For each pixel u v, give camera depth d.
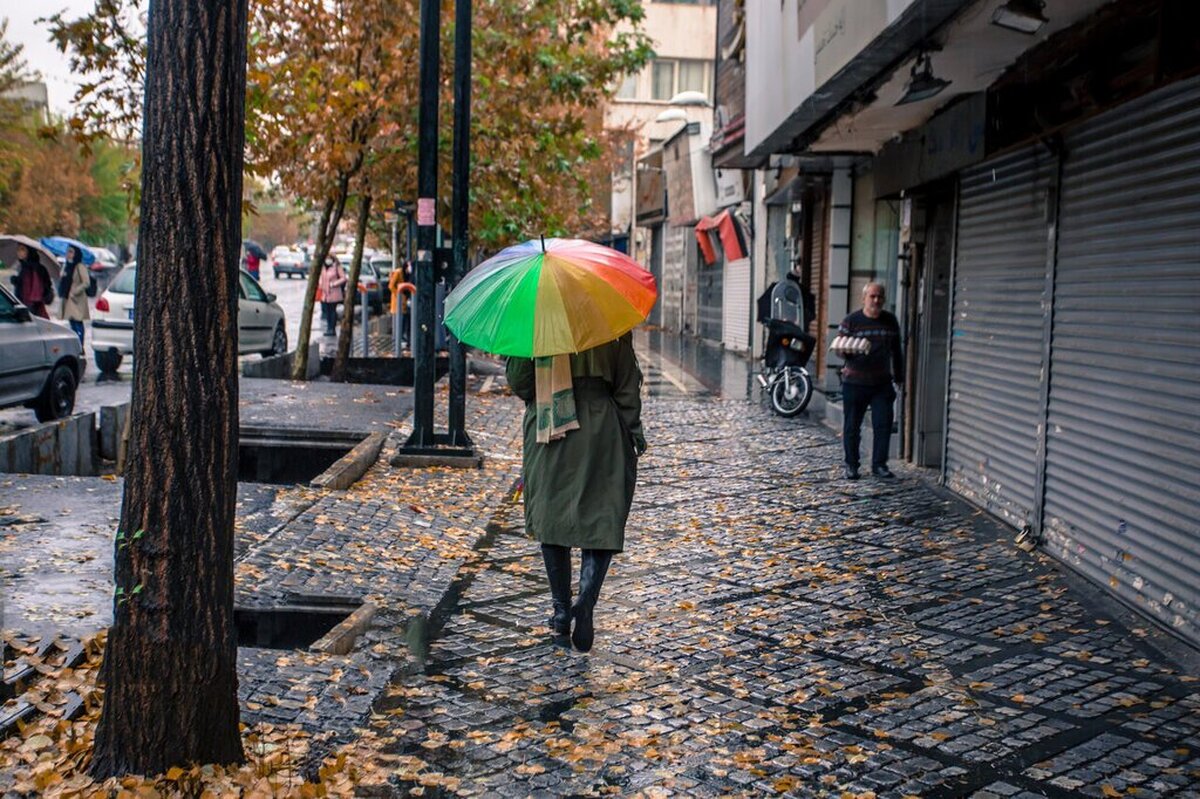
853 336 11.29
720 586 7.36
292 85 14.77
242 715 4.76
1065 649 6.12
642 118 49.56
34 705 4.48
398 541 8.12
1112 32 6.86
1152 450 6.59
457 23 10.69
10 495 8.42
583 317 5.43
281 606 6.46
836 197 18.66
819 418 16.30
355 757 4.52
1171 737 4.95
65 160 45.66
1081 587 7.30
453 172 10.99
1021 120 8.28
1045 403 8.24
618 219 51.19
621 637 6.27
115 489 8.88
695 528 9.09
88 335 27.77
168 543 3.92
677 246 39.94
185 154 3.87
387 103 15.83
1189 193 6.26
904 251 14.03
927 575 7.65
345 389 16.50
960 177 10.44
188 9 3.83
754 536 8.80
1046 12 7.09
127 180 10.87
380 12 15.80
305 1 15.30
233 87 3.94
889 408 11.39
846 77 9.27
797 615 6.73
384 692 5.31
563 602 6.09
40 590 6.06
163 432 3.90
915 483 11.12
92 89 9.11
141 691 3.93
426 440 11.11
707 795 4.35
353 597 6.61
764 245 26.48
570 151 21.17
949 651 6.09
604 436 5.73
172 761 3.96
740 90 24.70
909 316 12.47
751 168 22.02
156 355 3.91
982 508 9.71
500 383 18.89
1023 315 8.81
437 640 6.12
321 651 5.70
